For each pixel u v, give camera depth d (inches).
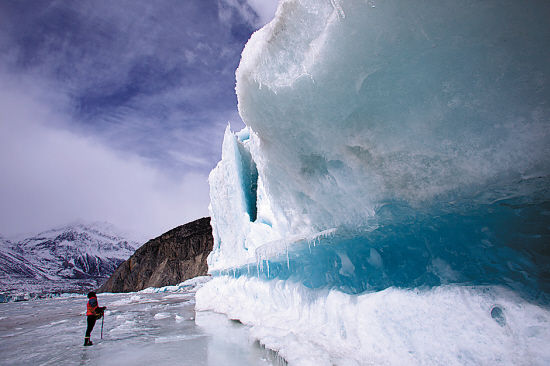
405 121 83.3
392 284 104.4
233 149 358.0
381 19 73.4
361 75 85.0
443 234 93.0
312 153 119.0
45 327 310.5
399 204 95.5
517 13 60.1
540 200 73.9
